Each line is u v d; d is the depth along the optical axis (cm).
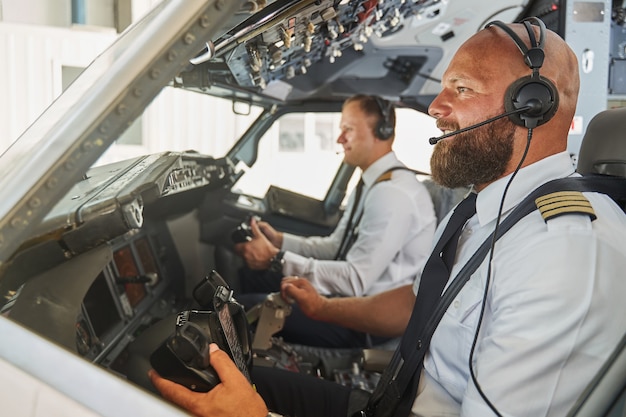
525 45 108
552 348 92
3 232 70
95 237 109
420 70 303
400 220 235
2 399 71
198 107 550
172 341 89
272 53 177
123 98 70
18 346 75
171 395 92
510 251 105
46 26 468
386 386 125
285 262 250
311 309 188
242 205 312
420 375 118
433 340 115
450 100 116
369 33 210
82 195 119
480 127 112
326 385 154
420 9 237
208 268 279
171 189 184
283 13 125
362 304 179
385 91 312
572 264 95
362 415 131
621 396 75
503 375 94
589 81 249
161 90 71
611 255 97
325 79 302
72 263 110
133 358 114
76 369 73
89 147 71
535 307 95
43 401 71
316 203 336
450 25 274
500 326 98
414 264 243
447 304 113
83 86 82
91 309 161
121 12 482
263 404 95
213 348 95
